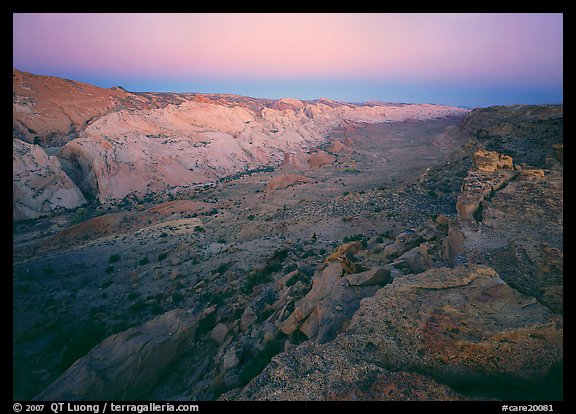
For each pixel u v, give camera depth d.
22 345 15.43
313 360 8.81
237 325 15.88
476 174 21.44
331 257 18.72
